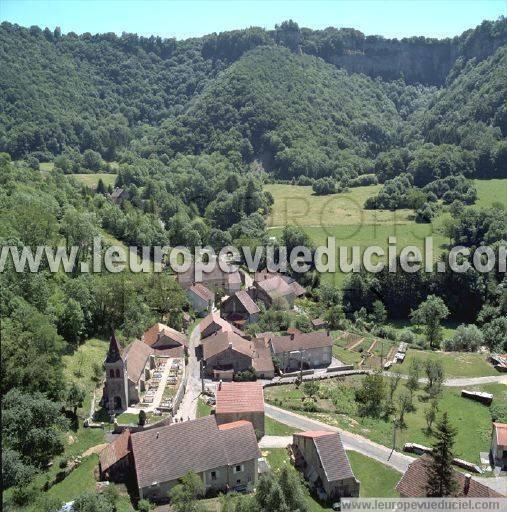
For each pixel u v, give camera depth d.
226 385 93.75
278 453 84.25
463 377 122.06
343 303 180.38
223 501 69.62
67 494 71.12
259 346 121.88
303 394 108.44
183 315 140.50
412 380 111.31
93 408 92.94
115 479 74.94
